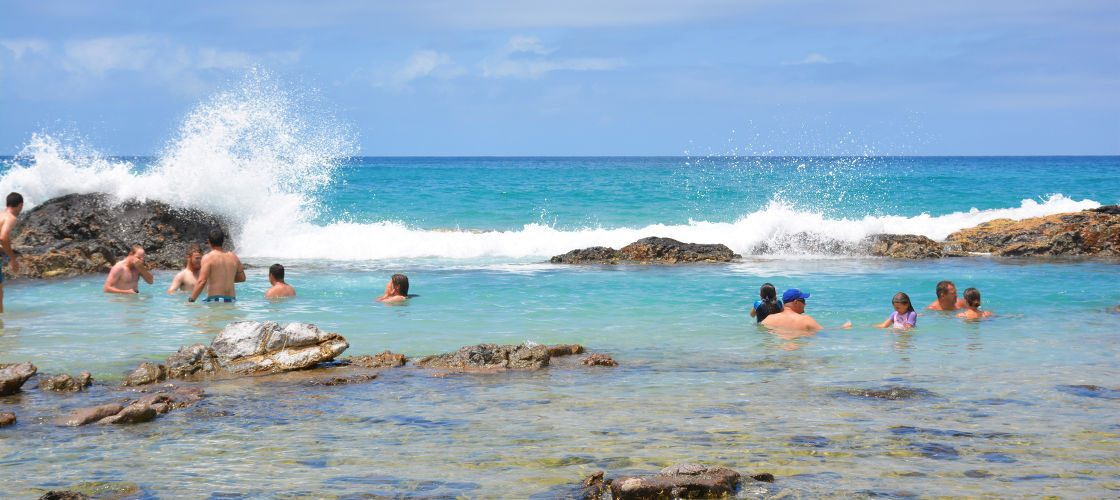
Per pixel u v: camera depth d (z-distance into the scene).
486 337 9.83
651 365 8.30
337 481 4.80
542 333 10.09
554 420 6.18
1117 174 62.50
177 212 19.39
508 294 13.40
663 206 33.81
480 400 6.84
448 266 17.48
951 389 7.17
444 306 12.17
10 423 6.07
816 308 12.07
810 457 5.21
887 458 5.19
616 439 5.65
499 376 7.82
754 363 8.38
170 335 9.76
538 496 4.54
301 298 12.92
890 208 33.94
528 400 6.84
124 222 18.64
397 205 34.94
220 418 6.29
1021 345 9.29
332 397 6.98
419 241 20.22
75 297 12.84
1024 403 6.66
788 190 39.22
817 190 39.59
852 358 8.62
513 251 20.44
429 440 5.66
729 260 18.72
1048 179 52.16
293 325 8.44
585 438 5.68
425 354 8.91
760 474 4.79
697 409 6.49
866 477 4.82
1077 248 19.94
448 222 30.03
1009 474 4.86
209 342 9.34
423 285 14.43
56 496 4.40
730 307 12.14
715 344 9.44
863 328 10.49
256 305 12.19
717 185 41.81
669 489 4.46
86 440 5.68
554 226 28.84
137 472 4.98
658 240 18.94
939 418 6.18
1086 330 10.21
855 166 47.75
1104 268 17.06
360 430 5.92
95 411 6.26
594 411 6.45
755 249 20.44
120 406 6.42
